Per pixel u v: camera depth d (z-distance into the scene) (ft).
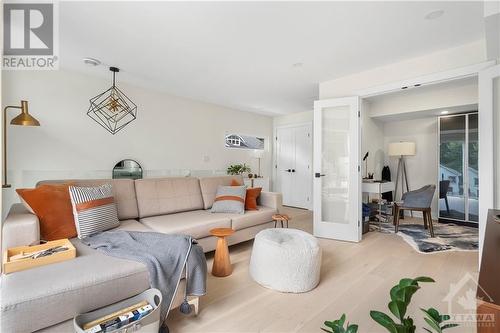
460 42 8.20
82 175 11.39
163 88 13.30
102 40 8.14
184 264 5.30
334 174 11.81
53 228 6.07
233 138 18.31
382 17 6.82
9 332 3.46
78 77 11.16
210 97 15.03
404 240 11.13
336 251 9.72
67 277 4.16
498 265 2.88
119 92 12.44
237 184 11.53
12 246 5.20
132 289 4.65
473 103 12.20
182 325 5.24
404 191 16.83
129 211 8.55
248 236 9.87
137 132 13.16
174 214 9.51
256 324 5.28
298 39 8.03
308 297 6.33
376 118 16.40
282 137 20.62
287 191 20.18
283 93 14.11
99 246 5.61
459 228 13.23
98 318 4.15
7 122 9.60
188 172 15.37
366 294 6.47
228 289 6.73
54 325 3.87
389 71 10.07
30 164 10.11
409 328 1.92
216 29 7.45
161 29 7.47
